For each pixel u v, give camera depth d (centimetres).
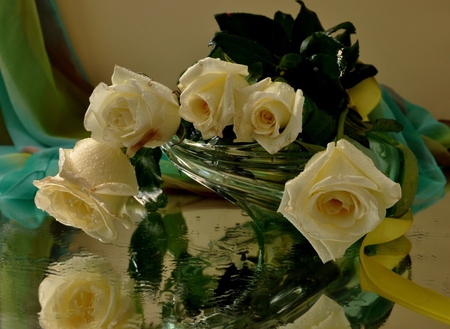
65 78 162
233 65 61
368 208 57
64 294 63
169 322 58
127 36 168
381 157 81
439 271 70
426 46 161
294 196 58
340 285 66
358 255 75
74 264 71
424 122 150
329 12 161
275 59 74
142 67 170
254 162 72
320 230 59
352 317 59
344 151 58
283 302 62
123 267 70
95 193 63
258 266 71
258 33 77
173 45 168
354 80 81
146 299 62
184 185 111
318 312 60
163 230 84
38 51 156
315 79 73
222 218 92
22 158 134
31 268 70
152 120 62
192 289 64
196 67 60
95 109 63
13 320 57
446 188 129
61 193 65
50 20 161
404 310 60
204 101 61
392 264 72
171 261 72
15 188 111
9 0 153
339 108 73
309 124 70
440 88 163
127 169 66
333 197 58
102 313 59
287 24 86
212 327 57
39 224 88
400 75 164
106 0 166
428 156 133
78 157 65
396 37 162
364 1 160
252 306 61
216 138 71
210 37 166
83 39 169
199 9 165
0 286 64
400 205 82
